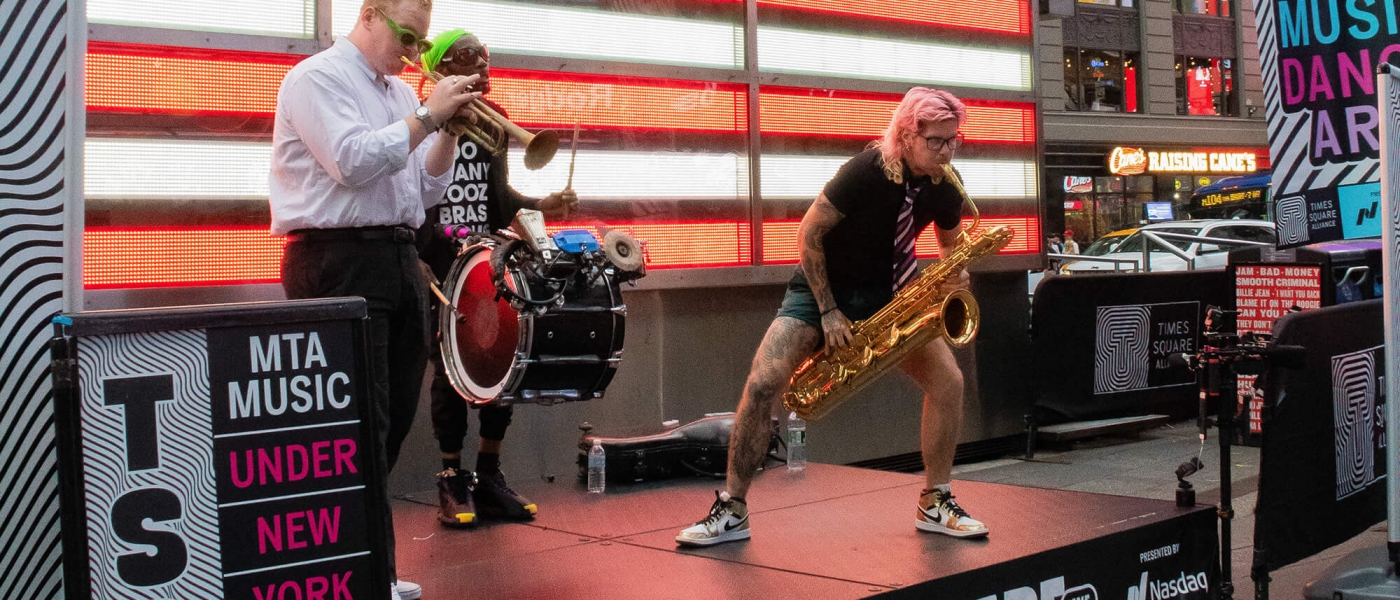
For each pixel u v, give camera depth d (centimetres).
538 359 381
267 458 254
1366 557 444
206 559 247
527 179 535
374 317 335
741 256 615
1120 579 409
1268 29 591
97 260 437
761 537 414
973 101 705
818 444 659
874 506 467
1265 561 414
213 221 462
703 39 601
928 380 414
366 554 263
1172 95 3011
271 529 254
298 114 324
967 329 394
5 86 238
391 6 341
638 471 536
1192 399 830
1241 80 3148
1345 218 573
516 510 452
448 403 448
